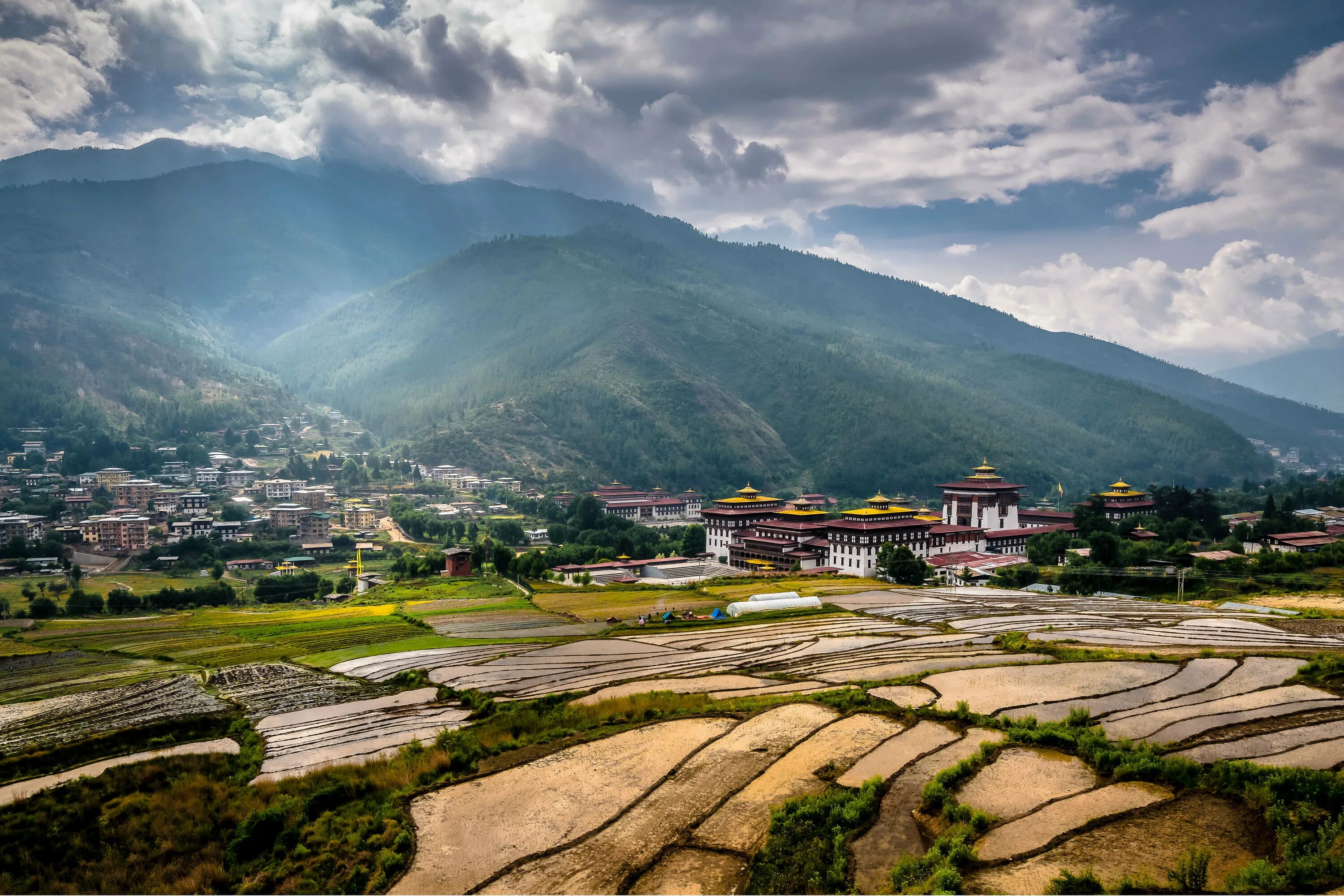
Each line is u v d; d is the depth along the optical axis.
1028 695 65.75
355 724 76.44
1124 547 183.12
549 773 55.31
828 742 56.03
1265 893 33.78
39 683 105.94
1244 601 130.62
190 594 196.00
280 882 47.84
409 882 42.66
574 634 120.44
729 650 98.62
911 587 161.75
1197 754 50.41
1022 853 38.66
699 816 46.69
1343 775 43.28
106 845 55.09
